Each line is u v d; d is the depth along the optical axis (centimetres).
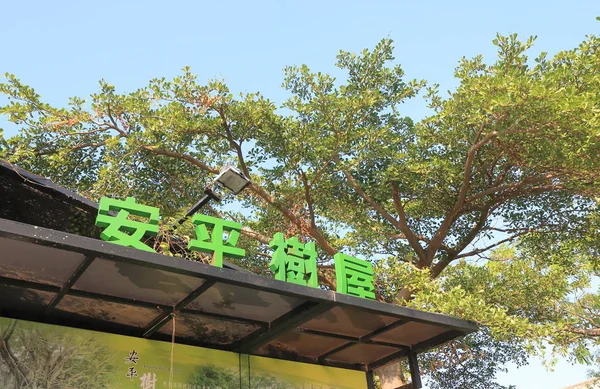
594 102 838
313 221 1220
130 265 495
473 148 1076
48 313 577
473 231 1287
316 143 1118
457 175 1180
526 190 1184
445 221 1226
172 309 586
